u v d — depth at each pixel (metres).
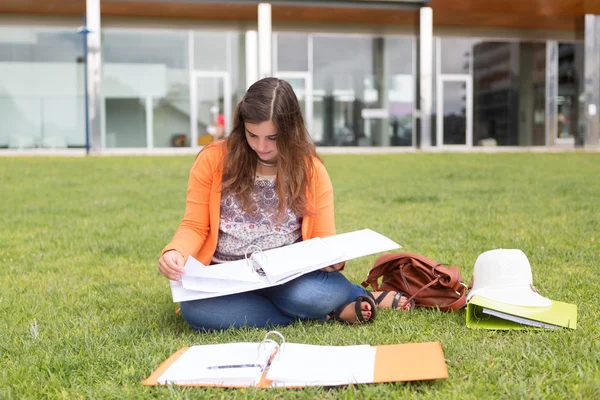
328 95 20.06
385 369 2.06
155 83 19.17
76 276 3.94
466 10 19.16
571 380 2.01
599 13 19.61
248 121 2.56
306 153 2.72
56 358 2.31
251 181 2.78
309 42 19.92
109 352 2.37
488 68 20.83
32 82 18.64
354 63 20.17
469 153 17.66
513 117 20.97
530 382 2.00
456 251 4.38
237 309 2.67
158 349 2.42
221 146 2.83
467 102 20.77
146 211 7.08
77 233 5.62
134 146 19.12
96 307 3.19
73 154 18.03
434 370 2.01
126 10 18.36
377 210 6.83
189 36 19.25
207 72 19.39
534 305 2.64
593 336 2.43
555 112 21.12
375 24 20.17
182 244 2.70
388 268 3.14
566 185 9.05
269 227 2.84
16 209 7.25
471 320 2.73
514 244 4.55
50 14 18.56
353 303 2.71
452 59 20.69
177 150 19.25
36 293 3.50
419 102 19.92
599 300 3.00
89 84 18.14
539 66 21.08
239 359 2.14
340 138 20.12
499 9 18.95
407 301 2.96
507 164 13.57
